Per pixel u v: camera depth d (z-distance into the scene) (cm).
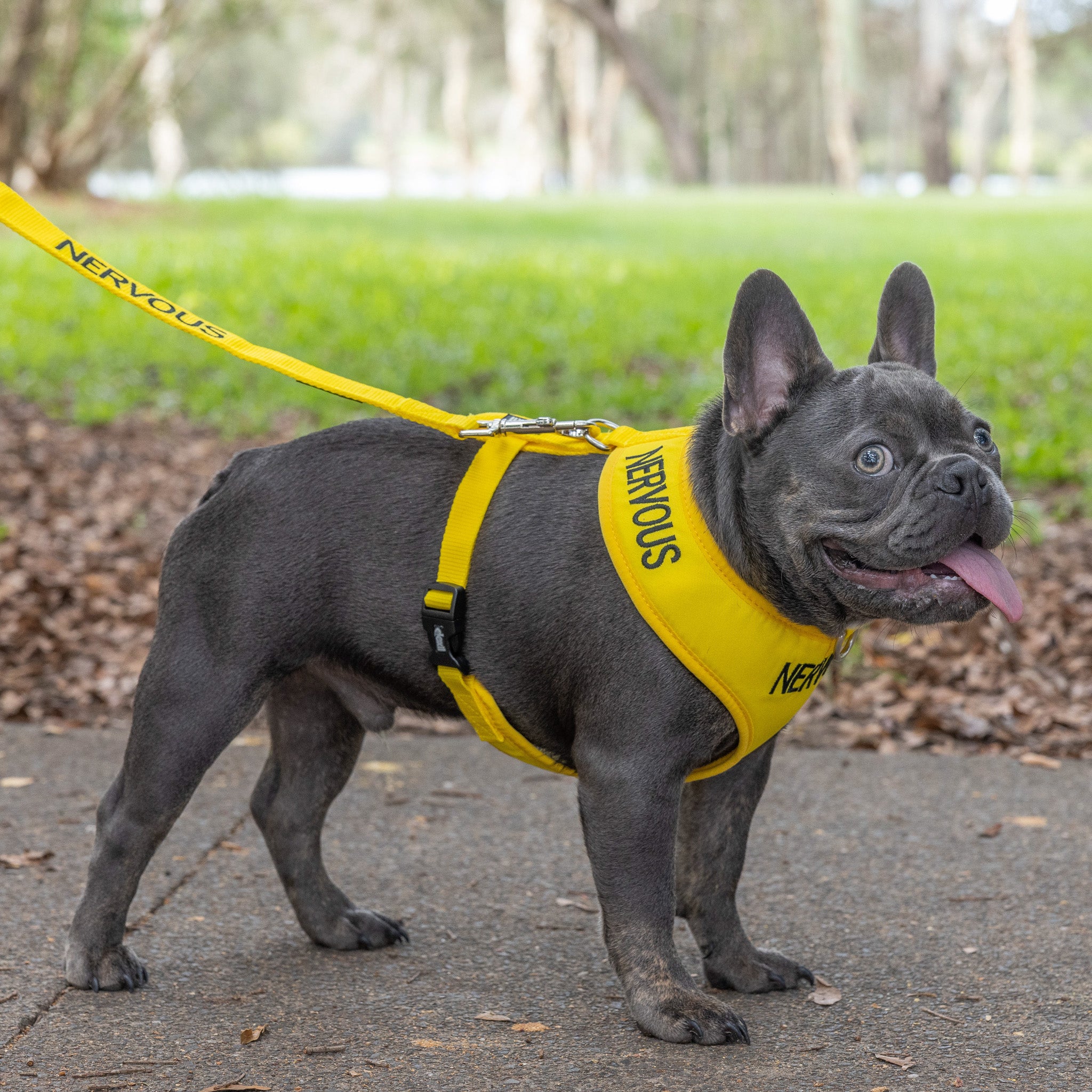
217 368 1130
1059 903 372
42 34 2425
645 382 1091
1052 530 765
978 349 1202
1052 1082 280
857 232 2339
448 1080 279
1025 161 4812
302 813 346
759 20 5238
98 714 540
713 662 286
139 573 700
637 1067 285
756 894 382
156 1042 295
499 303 1429
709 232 2366
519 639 302
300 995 319
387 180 6438
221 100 5475
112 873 318
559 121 6372
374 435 325
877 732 522
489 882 388
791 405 286
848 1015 312
